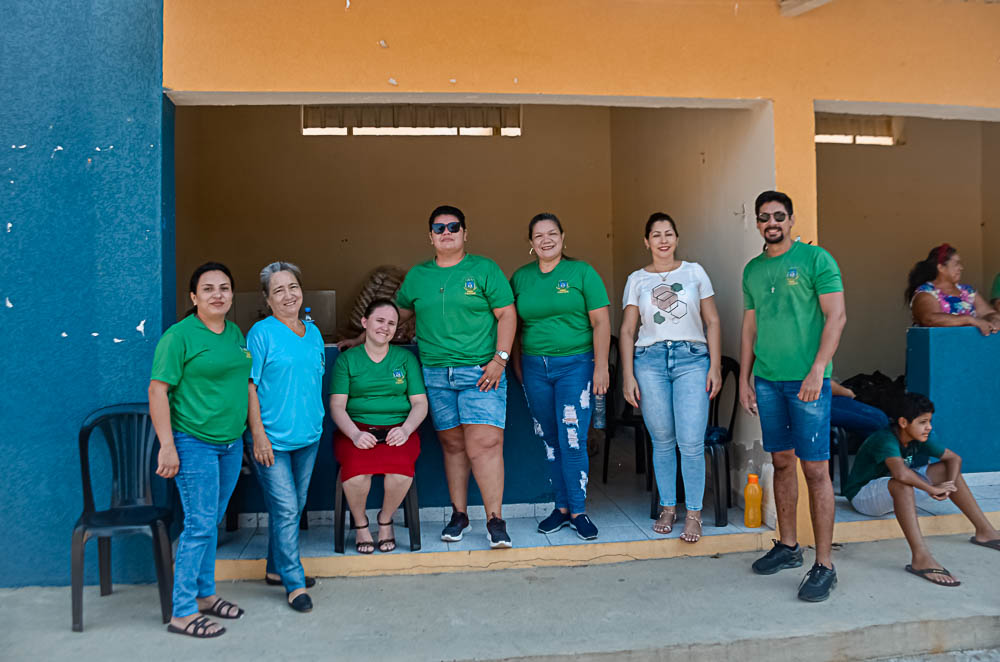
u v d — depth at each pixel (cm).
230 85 363
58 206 353
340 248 725
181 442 300
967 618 312
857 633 303
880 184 705
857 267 703
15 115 352
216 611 318
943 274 487
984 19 422
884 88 411
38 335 353
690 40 394
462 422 376
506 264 741
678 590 344
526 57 381
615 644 292
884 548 395
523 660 283
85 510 321
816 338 341
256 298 679
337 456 376
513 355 418
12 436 352
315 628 308
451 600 336
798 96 402
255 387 326
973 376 466
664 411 390
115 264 356
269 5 365
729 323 448
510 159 740
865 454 393
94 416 329
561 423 388
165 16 359
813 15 404
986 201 701
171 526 348
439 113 733
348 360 379
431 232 376
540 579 361
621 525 410
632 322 400
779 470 367
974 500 399
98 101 355
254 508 414
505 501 429
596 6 386
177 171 616
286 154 718
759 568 362
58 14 354
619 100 397
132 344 356
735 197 438
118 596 346
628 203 684
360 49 370
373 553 370
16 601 339
